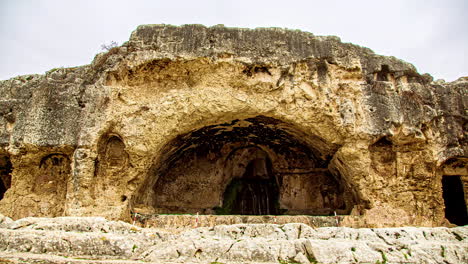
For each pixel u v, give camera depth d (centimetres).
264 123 1519
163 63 1391
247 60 1386
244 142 1783
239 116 1448
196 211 1761
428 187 1391
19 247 833
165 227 1315
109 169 1384
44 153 1388
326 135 1412
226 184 1880
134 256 809
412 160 1398
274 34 1455
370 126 1377
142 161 1381
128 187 1396
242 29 1454
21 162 1388
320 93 1394
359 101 1407
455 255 807
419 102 1410
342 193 1700
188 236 908
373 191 1386
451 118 1431
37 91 1410
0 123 1429
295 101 1400
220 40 1417
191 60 1379
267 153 1848
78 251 817
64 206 1369
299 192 1797
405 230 949
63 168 1434
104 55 1466
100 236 848
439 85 1479
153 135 1365
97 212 1319
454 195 1689
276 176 1852
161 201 1719
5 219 1019
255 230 944
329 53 1445
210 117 1423
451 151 1395
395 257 789
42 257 760
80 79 1449
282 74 1407
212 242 833
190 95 1384
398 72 1457
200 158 1814
